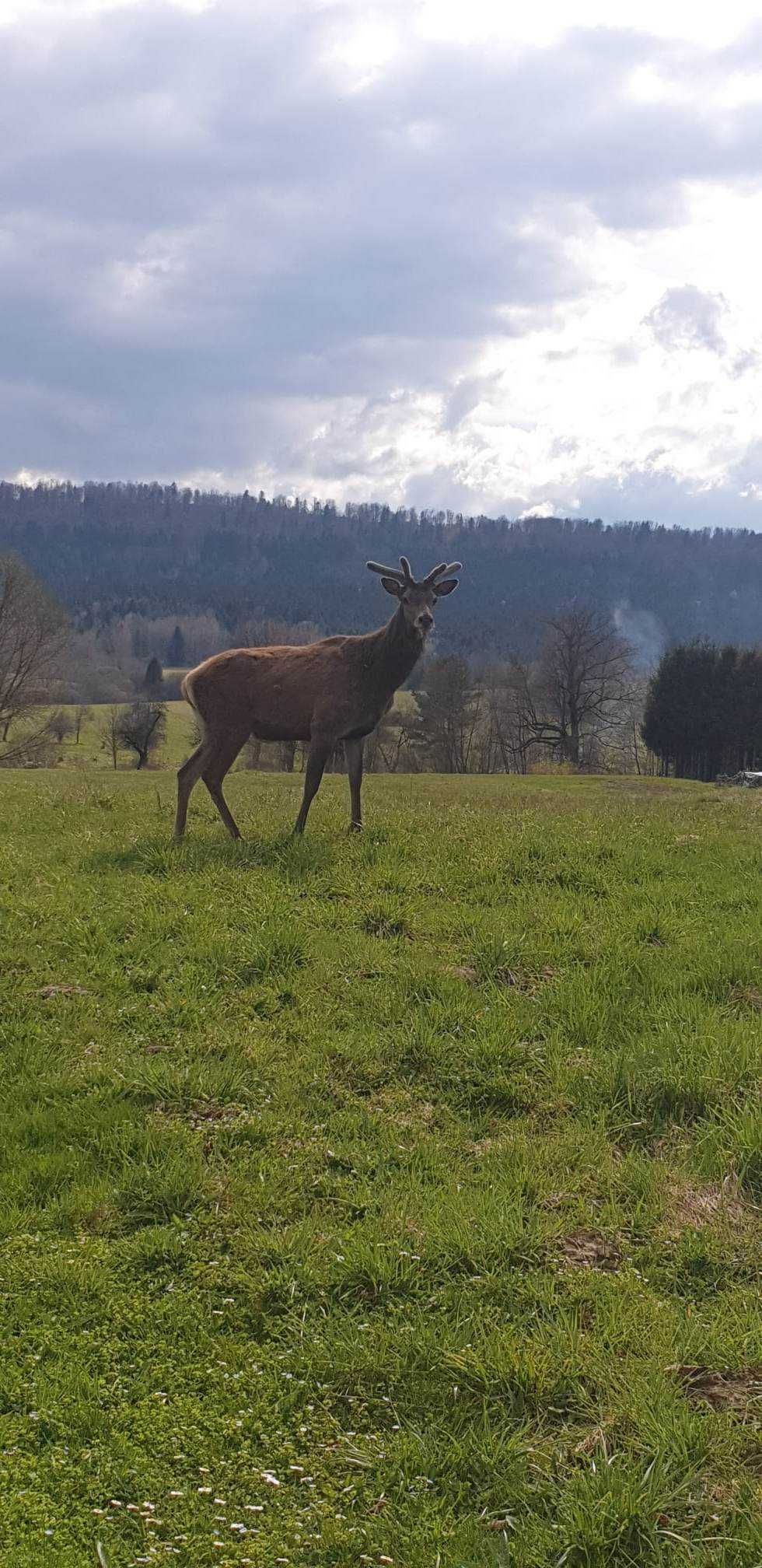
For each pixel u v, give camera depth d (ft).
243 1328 14.64
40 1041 22.54
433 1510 11.74
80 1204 17.15
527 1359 13.58
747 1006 24.50
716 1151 18.69
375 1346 14.14
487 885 32.63
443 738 258.16
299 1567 11.03
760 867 36.37
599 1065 21.65
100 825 43.52
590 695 260.62
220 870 33.27
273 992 24.81
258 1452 12.48
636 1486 11.78
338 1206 17.37
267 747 238.89
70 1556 10.80
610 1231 16.63
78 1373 13.50
